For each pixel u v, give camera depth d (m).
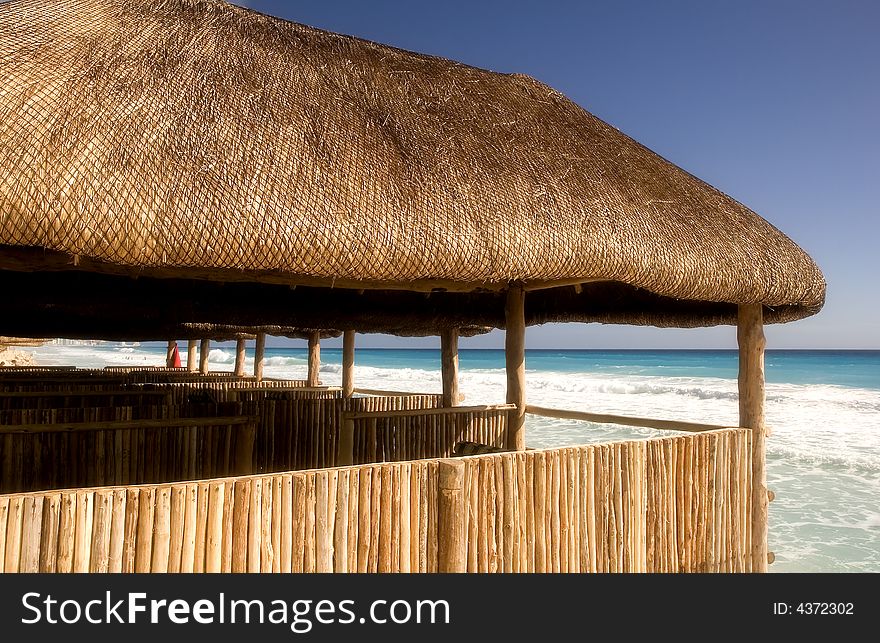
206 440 4.59
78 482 4.11
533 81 5.45
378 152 3.51
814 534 8.66
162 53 3.60
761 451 4.80
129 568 2.59
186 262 2.65
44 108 2.74
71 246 2.44
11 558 2.39
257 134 3.21
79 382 8.67
